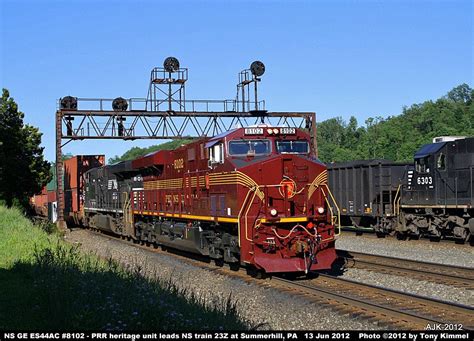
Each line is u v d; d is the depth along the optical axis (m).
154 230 24.31
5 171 45.34
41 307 10.31
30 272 13.81
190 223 20.17
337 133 129.62
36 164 47.59
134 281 11.98
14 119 47.16
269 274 16.09
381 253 22.73
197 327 9.09
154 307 9.43
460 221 25.16
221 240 17.61
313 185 16.23
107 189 33.81
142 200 26.45
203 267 18.17
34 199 61.38
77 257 15.26
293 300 12.77
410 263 18.34
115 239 30.41
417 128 97.25
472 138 24.30
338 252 21.80
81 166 41.88
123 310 9.28
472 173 24.20
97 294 10.33
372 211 31.03
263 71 37.75
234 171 16.09
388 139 90.44
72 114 35.16
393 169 30.59
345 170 33.75
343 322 10.81
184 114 36.66
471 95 123.94
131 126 36.25
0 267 15.05
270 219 15.48
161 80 36.25
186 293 13.19
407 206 28.14
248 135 16.98
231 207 16.38
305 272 15.56
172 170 22.27
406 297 12.34
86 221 39.22
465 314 10.89
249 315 11.78
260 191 15.73
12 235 21.56
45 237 22.22
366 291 13.51
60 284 11.08
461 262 19.50
